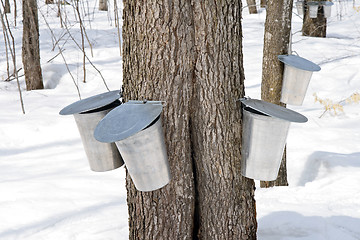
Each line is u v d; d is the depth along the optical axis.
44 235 2.94
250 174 1.92
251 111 1.89
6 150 5.09
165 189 2.00
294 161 4.18
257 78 7.27
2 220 3.22
